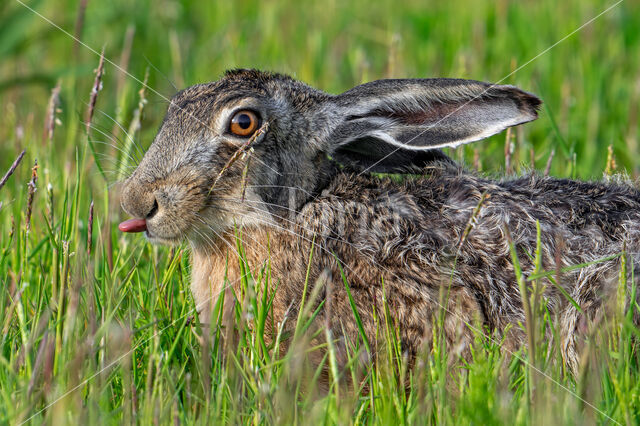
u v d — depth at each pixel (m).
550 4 19.03
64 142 13.59
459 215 9.30
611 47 17.05
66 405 7.11
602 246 8.91
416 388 7.79
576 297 8.65
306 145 9.75
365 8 21.42
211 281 9.69
